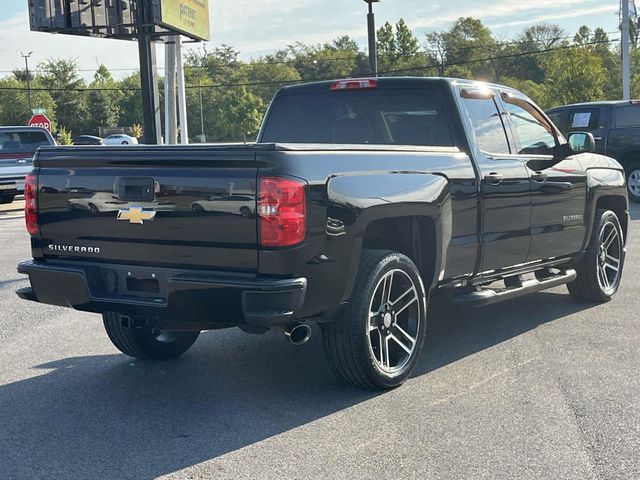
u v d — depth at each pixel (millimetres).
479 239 5680
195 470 3846
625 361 5523
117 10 19562
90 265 4805
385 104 6094
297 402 4832
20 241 13617
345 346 4758
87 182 4750
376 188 4699
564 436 4168
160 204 4492
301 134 6531
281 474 3773
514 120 6480
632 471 3732
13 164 20922
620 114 16234
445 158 5410
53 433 4375
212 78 137750
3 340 6535
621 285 8328
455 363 5602
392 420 4473
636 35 91938
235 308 4262
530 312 7215
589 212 7113
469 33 129625
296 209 4211
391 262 4895
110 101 119875
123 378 5410
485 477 3691
